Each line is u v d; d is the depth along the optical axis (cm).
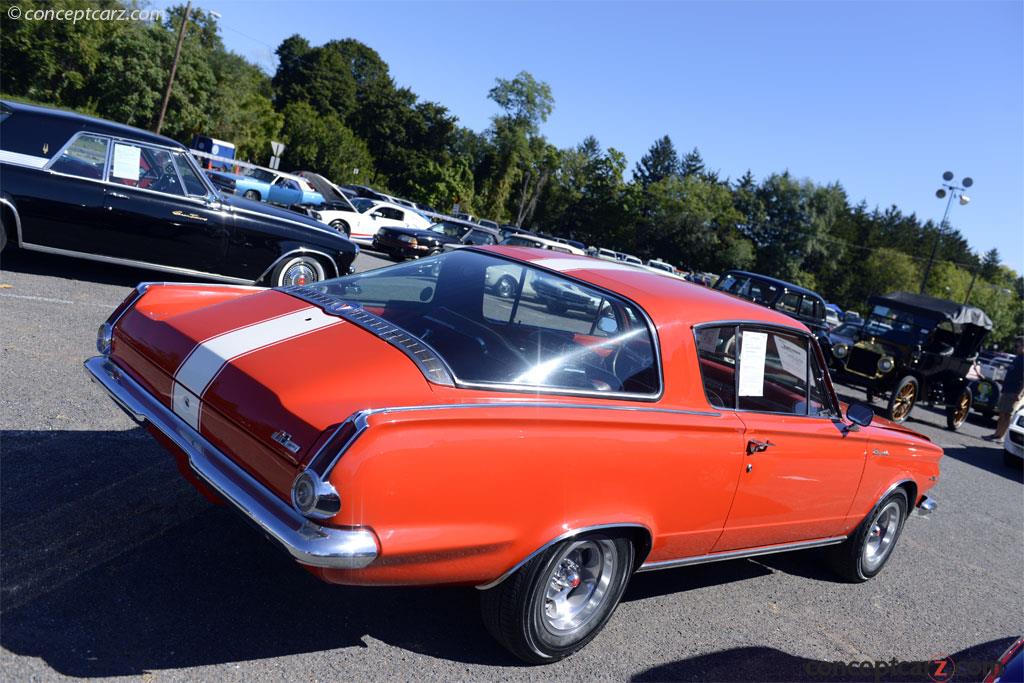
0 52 4119
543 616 278
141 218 761
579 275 323
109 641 250
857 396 1491
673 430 299
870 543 469
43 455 374
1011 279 13088
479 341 278
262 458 234
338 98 9419
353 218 2241
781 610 407
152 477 377
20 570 277
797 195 9525
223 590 294
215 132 5119
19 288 695
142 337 294
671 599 389
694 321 320
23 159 711
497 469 245
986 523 701
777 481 355
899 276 9262
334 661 267
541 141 8950
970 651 406
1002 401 1290
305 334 272
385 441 221
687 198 9312
